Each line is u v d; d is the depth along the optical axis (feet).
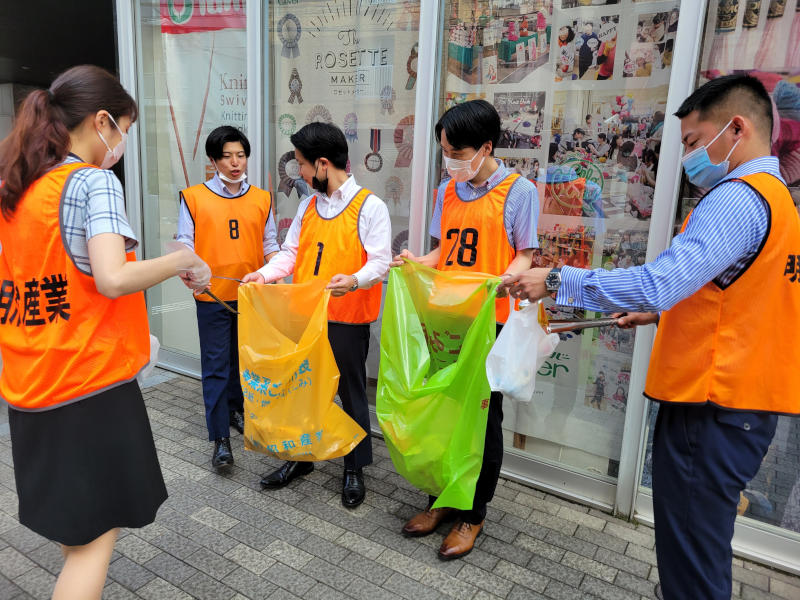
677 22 7.39
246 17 11.32
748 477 4.85
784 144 6.95
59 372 4.59
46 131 4.53
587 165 8.41
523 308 6.05
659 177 7.63
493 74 8.96
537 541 7.88
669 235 7.67
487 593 6.82
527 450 9.50
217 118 12.47
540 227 8.90
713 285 4.69
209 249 9.48
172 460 9.77
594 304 4.84
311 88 11.06
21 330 4.64
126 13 12.93
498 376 5.92
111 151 4.94
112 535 5.08
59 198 4.45
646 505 8.39
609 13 7.93
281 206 11.98
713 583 4.86
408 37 9.82
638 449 8.19
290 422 7.35
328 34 10.65
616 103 8.07
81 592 4.78
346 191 8.08
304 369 7.21
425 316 6.98
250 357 7.34
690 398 4.81
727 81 4.70
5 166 4.54
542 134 8.69
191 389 12.86
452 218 7.50
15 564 7.04
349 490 8.57
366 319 8.32
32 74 24.31
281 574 7.04
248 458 9.92
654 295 4.47
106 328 4.74
